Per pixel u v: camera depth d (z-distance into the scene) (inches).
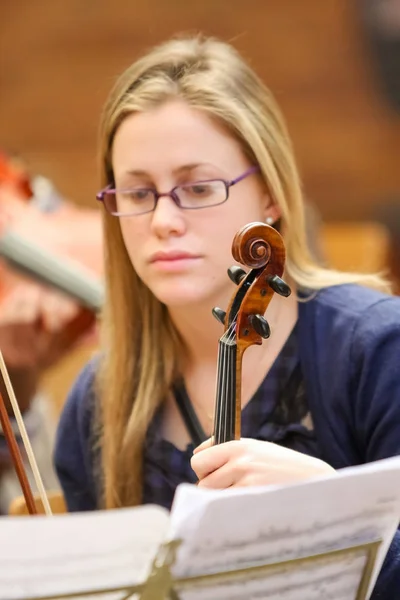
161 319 152.2
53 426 283.1
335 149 450.3
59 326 259.0
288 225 143.3
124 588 92.3
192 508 89.8
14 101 453.1
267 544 96.6
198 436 148.1
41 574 90.1
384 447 133.4
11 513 153.8
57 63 450.6
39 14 448.8
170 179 134.6
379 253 363.6
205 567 95.1
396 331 135.5
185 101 134.8
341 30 442.0
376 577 112.2
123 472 152.2
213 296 138.5
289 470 109.2
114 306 153.4
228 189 134.8
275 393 143.3
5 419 126.8
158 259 135.0
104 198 145.3
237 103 137.6
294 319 144.8
